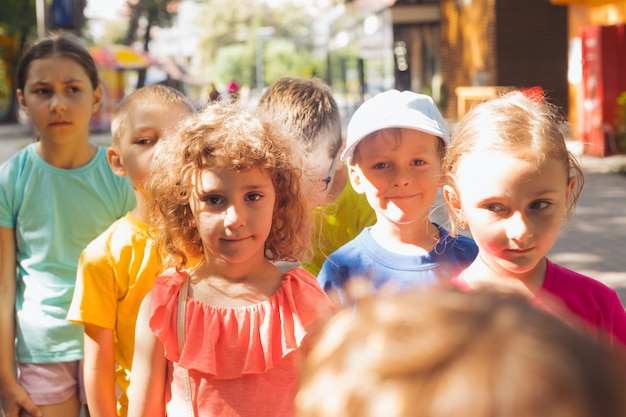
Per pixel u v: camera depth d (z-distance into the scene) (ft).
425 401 1.84
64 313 10.93
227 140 7.52
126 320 9.07
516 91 8.40
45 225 11.17
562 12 89.10
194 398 7.34
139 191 9.68
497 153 7.36
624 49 61.46
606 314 7.87
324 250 11.14
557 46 89.66
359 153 9.78
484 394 1.81
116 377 9.25
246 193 7.59
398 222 9.56
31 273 11.14
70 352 10.89
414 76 131.13
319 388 2.05
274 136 7.86
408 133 9.48
